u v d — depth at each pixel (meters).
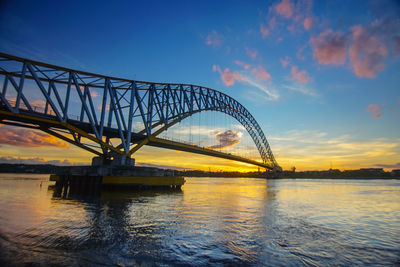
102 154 43.00
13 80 32.75
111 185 37.16
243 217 19.61
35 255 9.75
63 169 43.78
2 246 10.71
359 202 33.53
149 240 12.20
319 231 15.28
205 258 9.98
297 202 32.47
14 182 67.31
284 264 9.62
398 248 12.02
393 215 22.28
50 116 35.78
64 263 9.01
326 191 58.69
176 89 61.69
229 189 61.94
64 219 16.67
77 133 40.00
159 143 55.78
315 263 9.86
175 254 10.34
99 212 19.77
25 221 15.73
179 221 17.08
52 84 36.84
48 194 35.12
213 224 16.48
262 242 12.48
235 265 9.34
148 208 22.59
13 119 33.62
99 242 11.62
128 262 9.28
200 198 34.53
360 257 10.68
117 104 45.31
